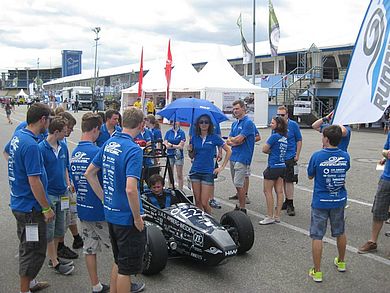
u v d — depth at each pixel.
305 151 17.34
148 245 5.08
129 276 3.93
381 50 4.17
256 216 7.88
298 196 9.52
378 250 6.13
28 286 4.40
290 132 7.91
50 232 5.08
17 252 5.91
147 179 5.99
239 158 7.59
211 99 26.84
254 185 10.71
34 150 4.17
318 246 5.06
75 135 23.81
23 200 4.27
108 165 3.90
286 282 5.06
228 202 8.91
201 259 5.14
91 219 4.50
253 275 5.25
